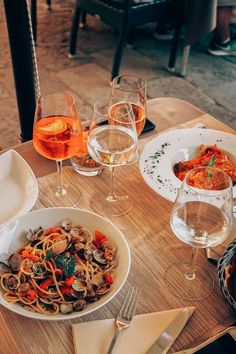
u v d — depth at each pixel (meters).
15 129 2.60
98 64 3.23
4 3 1.21
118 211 1.01
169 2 2.79
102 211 1.01
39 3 4.05
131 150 0.97
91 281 0.83
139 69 3.18
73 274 0.82
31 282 0.82
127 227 0.97
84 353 0.75
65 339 0.77
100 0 2.77
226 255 0.85
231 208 0.81
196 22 2.78
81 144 1.00
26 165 1.07
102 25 3.73
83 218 0.94
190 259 0.91
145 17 2.76
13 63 1.31
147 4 2.71
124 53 3.35
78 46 3.43
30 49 1.29
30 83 1.34
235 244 0.86
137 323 0.79
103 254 0.87
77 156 1.08
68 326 0.79
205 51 3.41
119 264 0.86
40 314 0.77
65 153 0.96
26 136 1.45
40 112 0.96
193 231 0.82
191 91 2.97
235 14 3.51
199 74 3.15
